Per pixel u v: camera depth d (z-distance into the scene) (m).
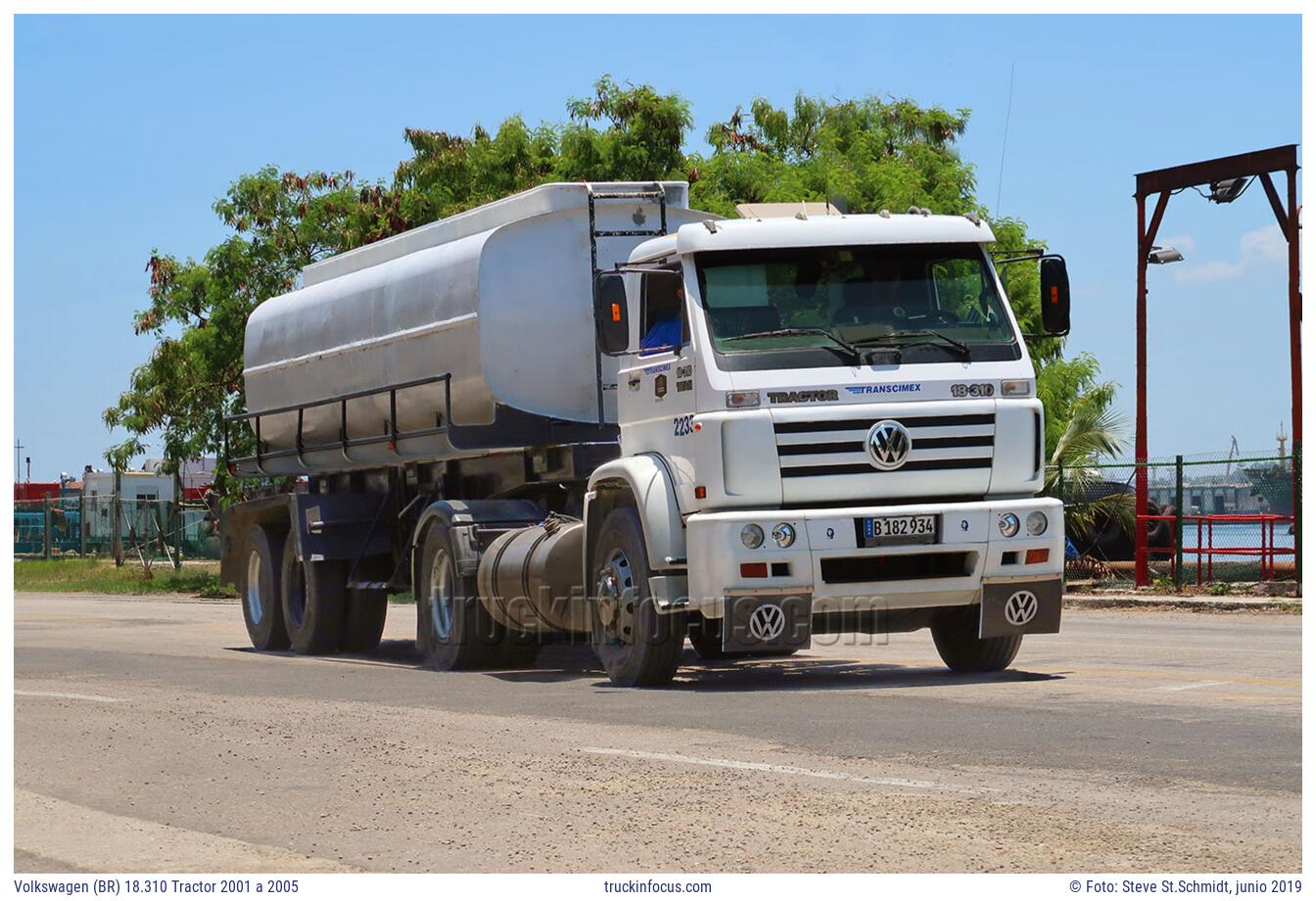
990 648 12.95
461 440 15.19
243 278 38.84
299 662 16.36
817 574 11.67
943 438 11.91
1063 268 12.66
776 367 11.78
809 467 11.71
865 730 9.54
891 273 12.21
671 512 12.10
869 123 39.66
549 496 15.27
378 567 17.67
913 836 6.59
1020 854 6.28
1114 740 8.87
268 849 6.63
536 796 7.60
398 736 9.62
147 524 48.47
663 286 12.48
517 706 11.26
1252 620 20.48
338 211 38.91
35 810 7.53
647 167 35.56
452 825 7.02
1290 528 25.39
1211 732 9.12
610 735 9.60
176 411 39.75
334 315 17.97
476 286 14.72
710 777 8.02
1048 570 12.12
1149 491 26.22
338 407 17.86
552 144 39.19
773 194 35.41
